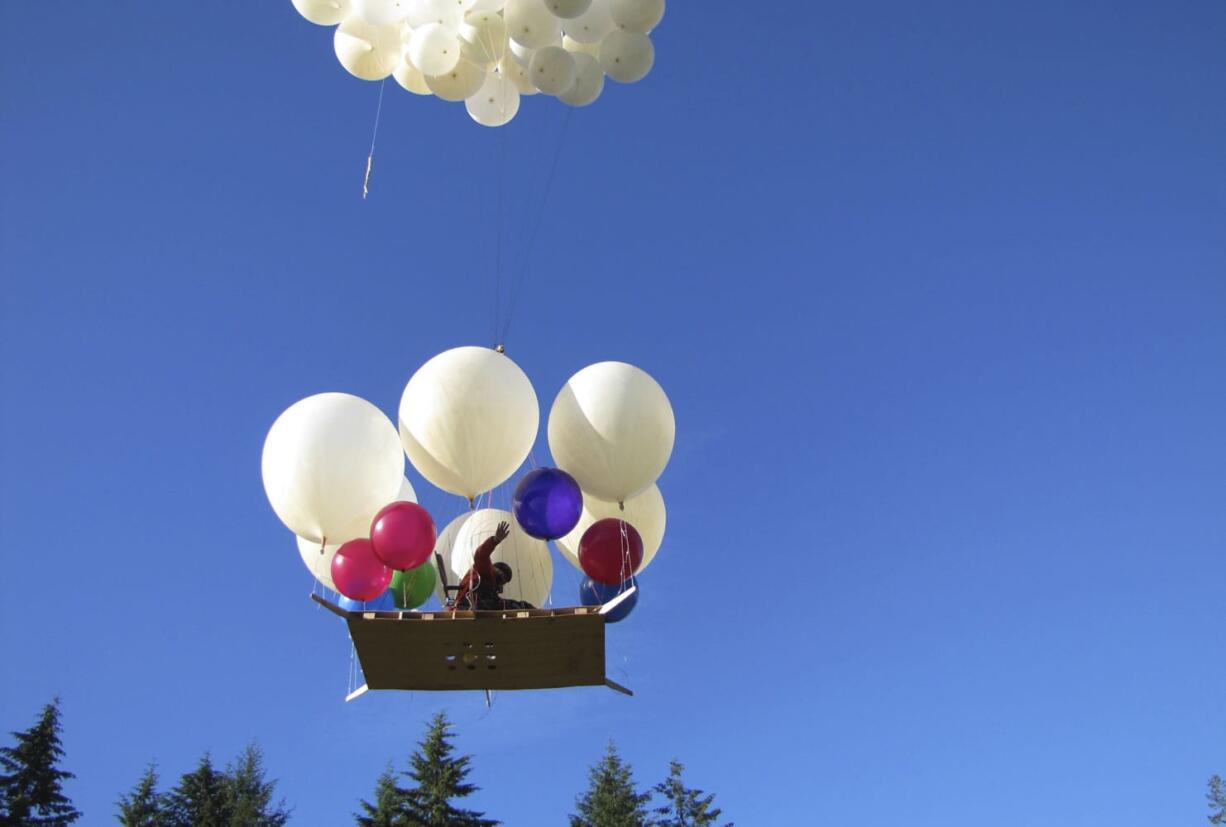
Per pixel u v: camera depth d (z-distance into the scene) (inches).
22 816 870.4
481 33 345.4
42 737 924.0
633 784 1008.2
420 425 324.2
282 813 1090.1
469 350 333.4
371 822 898.1
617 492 333.4
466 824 893.2
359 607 328.8
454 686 318.3
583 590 335.9
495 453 321.4
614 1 355.3
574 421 333.7
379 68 376.2
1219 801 1189.1
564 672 312.3
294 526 323.6
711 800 994.7
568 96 366.3
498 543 310.8
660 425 336.8
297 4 368.2
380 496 324.2
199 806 1032.2
